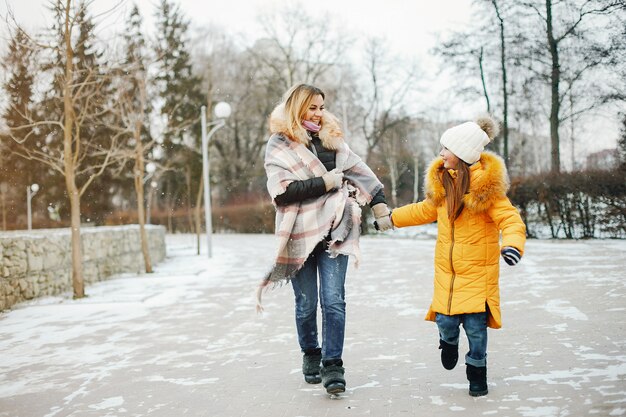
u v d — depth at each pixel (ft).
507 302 22.77
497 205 11.18
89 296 31.40
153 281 39.06
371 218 94.43
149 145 49.65
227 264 51.37
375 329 19.21
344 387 11.79
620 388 11.55
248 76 152.05
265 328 20.75
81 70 32.91
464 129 11.45
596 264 34.53
